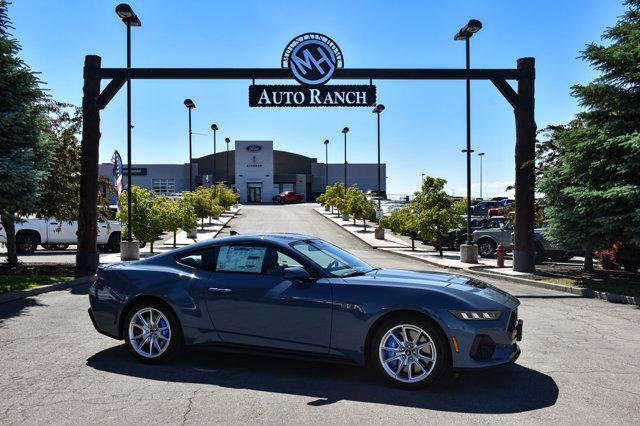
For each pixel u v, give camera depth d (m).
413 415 4.46
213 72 14.86
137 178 80.38
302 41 14.62
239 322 5.63
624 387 5.24
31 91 12.13
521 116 15.52
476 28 17.09
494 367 5.00
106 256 20.34
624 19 12.87
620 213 12.17
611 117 12.90
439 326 5.03
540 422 4.32
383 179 86.25
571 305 10.49
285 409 4.59
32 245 21.78
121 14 15.95
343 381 5.38
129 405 4.66
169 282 5.90
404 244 29.55
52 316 8.71
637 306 10.38
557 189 13.58
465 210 23.23
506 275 15.09
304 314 5.39
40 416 4.39
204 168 82.00
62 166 15.70
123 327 6.11
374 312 5.16
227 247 5.96
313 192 84.62
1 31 11.80
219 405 4.68
